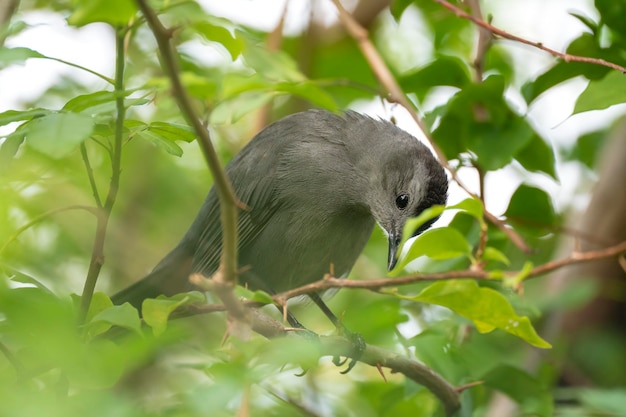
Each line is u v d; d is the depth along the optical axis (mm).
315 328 13133
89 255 12836
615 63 9352
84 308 6820
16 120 6426
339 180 10977
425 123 10250
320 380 12203
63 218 12336
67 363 5316
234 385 5660
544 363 10477
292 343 5961
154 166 13648
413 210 10680
